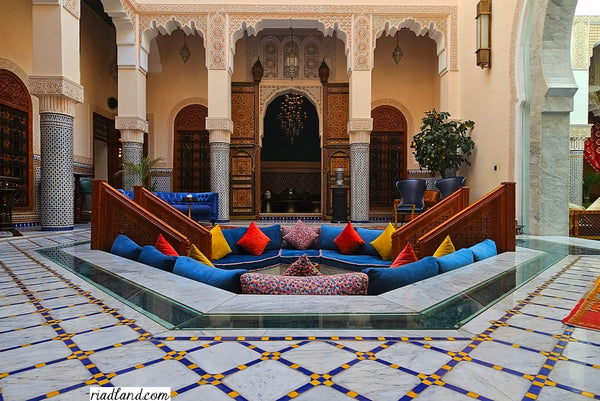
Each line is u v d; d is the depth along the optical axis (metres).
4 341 1.34
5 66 6.77
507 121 6.22
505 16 6.27
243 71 9.84
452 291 1.94
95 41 9.22
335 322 1.49
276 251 4.31
